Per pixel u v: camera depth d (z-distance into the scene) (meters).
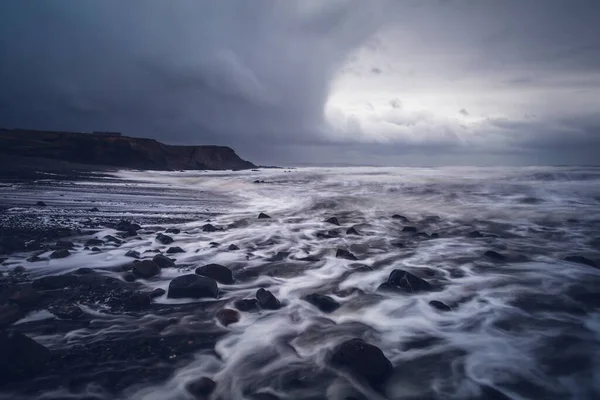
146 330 4.20
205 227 9.81
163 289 5.34
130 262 6.52
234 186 22.27
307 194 18.61
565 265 7.29
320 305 5.09
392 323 4.70
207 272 5.92
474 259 7.77
